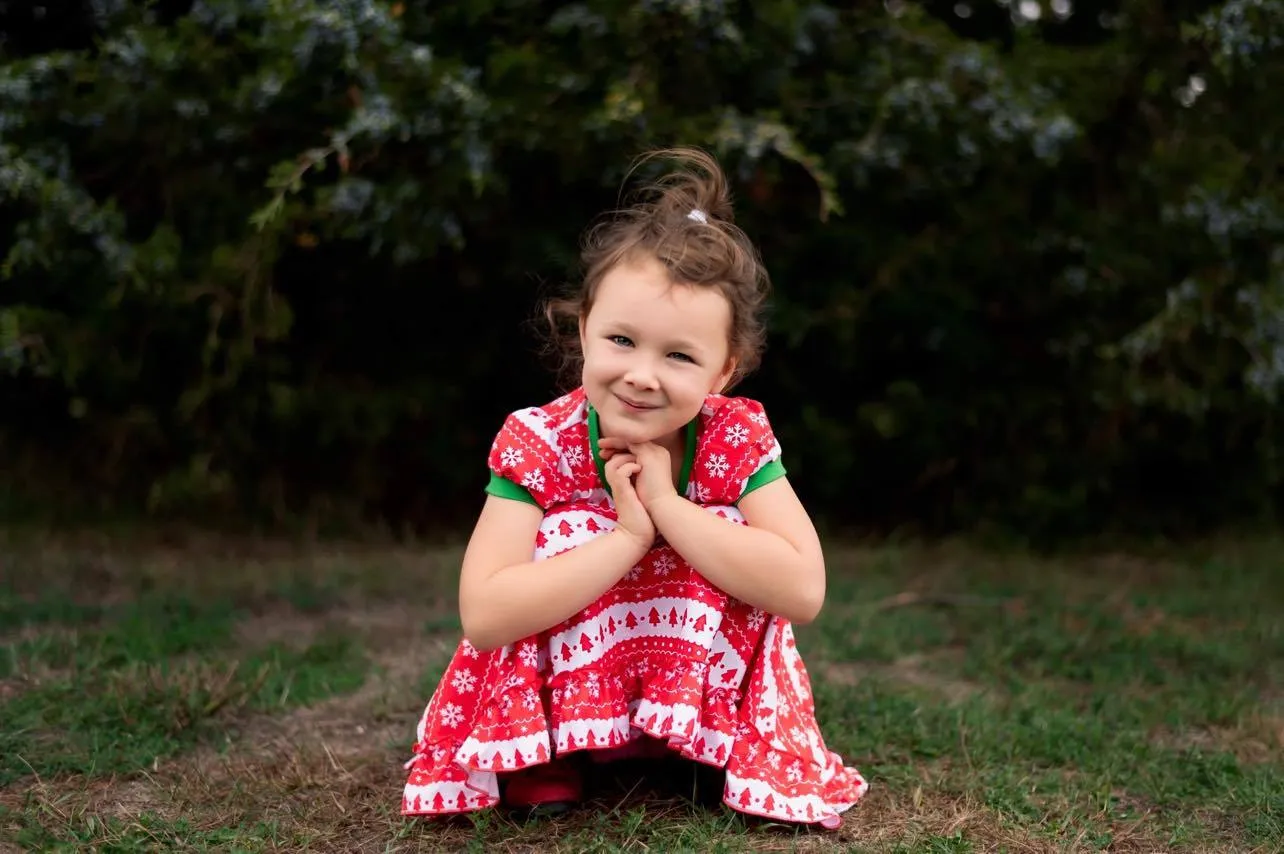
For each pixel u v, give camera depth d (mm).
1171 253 4086
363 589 3775
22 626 3182
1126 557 4441
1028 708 2703
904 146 3639
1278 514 4996
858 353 4312
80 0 4055
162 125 3629
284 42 3297
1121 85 3939
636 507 1895
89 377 4094
